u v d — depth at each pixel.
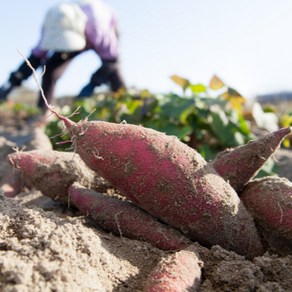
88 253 0.25
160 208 0.29
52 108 0.32
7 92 1.15
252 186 0.32
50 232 0.25
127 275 0.26
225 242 0.29
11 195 0.44
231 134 0.63
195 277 0.24
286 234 0.29
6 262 0.21
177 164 0.29
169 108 0.68
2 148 0.61
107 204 0.32
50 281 0.21
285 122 0.79
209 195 0.28
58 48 1.00
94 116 0.90
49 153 0.38
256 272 0.25
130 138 0.29
